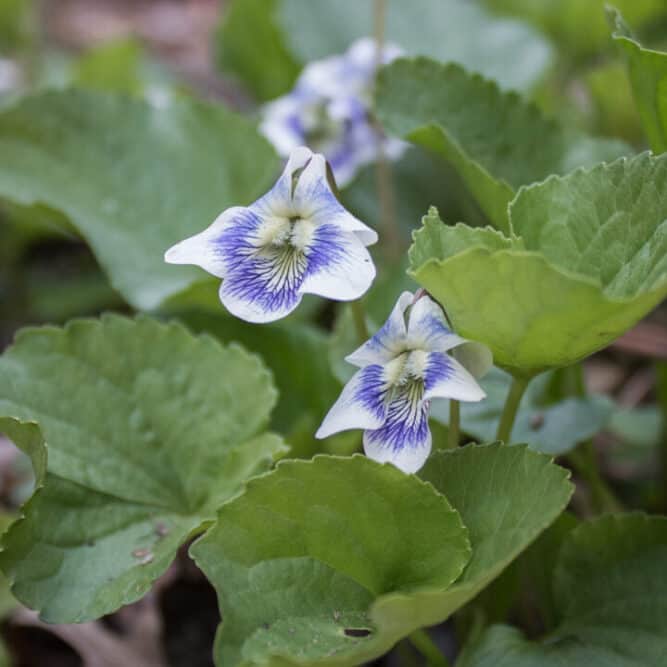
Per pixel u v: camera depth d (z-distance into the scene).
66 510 0.28
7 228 0.43
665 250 0.25
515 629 0.27
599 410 0.30
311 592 0.26
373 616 0.24
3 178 0.34
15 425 0.26
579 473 0.34
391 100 0.31
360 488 0.25
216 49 0.47
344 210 0.26
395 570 0.26
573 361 0.26
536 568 0.28
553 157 0.32
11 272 0.43
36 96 0.35
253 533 0.25
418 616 0.24
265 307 0.25
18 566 0.27
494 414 0.30
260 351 0.34
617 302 0.24
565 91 0.47
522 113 0.32
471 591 0.24
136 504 0.28
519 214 0.27
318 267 0.25
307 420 0.31
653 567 0.27
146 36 0.71
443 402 0.30
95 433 0.29
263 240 0.26
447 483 0.26
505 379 0.31
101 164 0.35
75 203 0.34
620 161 0.27
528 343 0.26
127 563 0.27
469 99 0.31
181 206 0.35
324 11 0.45
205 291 0.32
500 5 0.48
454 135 0.31
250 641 0.25
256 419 0.29
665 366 0.33
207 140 0.36
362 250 0.25
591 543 0.27
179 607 0.33
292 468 0.25
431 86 0.31
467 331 0.26
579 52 0.47
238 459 0.29
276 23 0.44
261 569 0.26
